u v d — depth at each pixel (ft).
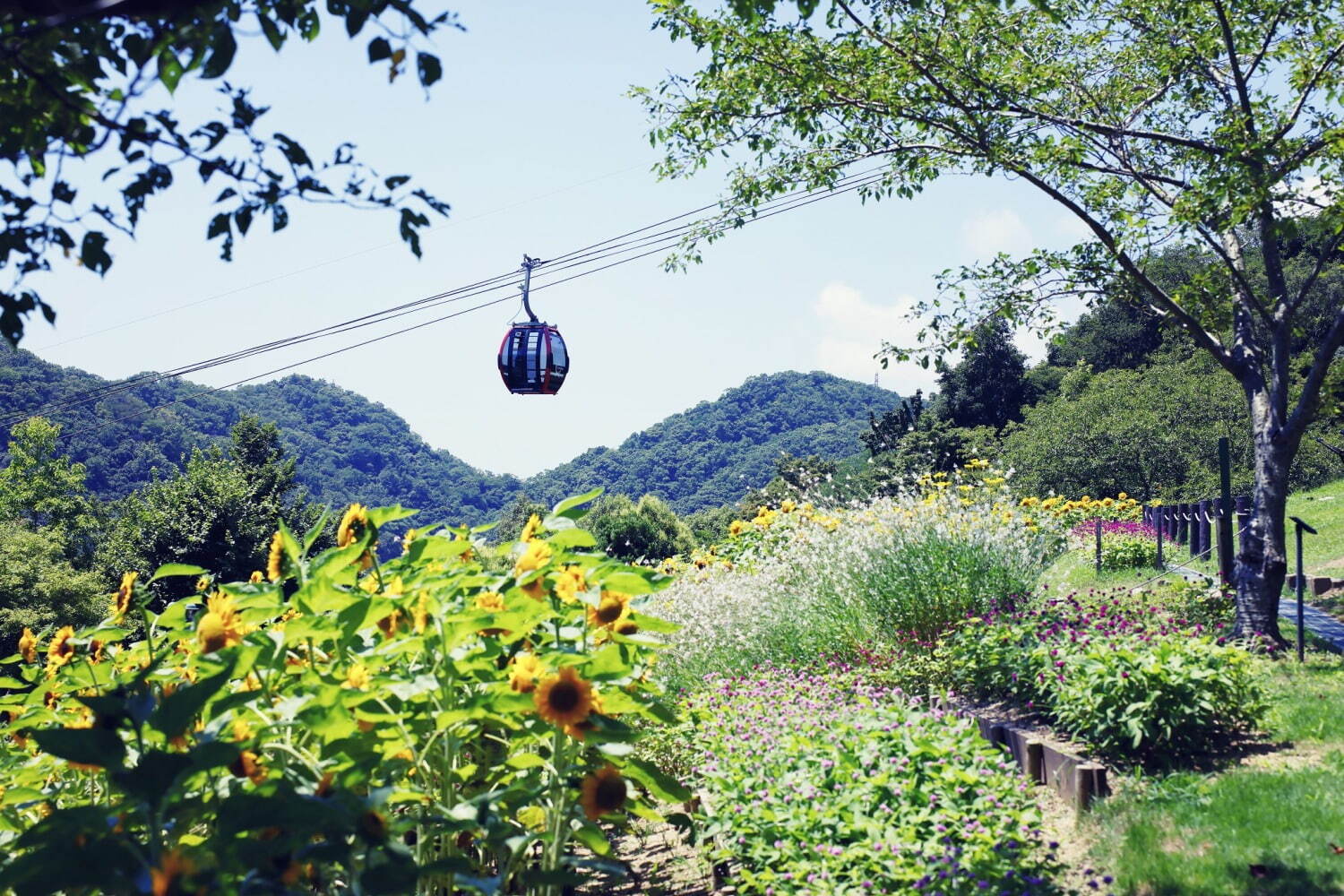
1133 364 170.40
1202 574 41.04
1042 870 14.43
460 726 11.84
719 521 264.72
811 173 34.47
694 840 16.62
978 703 24.49
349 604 11.02
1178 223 30.45
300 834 7.36
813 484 45.16
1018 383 183.01
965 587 28.96
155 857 7.24
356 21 9.41
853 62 30.68
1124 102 34.19
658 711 13.01
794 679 24.91
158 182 10.46
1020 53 32.27
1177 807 16.22
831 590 30.60
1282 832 14.64
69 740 7.40
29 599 96.48
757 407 607.37
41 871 6.81
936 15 30.68
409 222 10.86
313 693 10.54
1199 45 31.17
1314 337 117.91
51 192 10.48
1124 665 19.29
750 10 12.80
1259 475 30.35
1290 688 23.67
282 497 137.59
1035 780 19.15
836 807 15.01
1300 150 29.45
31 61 10.05
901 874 13.19
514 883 14.44
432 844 11.90
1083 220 31.73
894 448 176.86
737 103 32.78
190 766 7.36
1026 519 39.50
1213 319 34.19
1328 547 51.98
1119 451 97.66
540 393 52.90
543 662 11.69
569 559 13.46
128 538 124.06
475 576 12.89
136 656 14.08
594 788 11.54
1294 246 126.41
